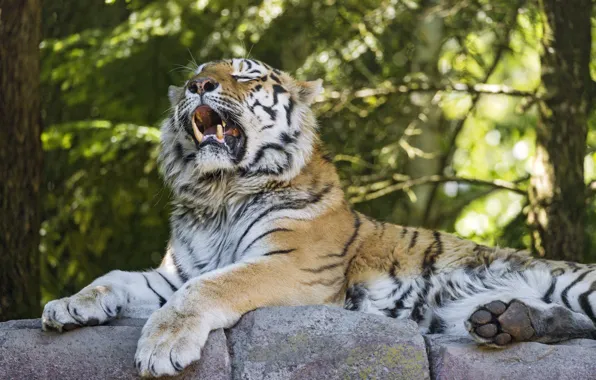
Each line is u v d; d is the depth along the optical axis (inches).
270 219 339.0
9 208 439.5
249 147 349.4
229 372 273.7
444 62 735.1
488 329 274.5
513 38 711.7
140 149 628.4
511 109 877.8
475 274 344.2
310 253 332.5
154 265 657.6
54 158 655.8
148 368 264.1
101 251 653.3
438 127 741.3
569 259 502.3
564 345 282.2
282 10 612.1
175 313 279.9
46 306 280.2
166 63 663.1
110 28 671.8
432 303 344.2
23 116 443.2
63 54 646.5
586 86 515.5
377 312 341.4
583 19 514.6
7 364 271.4
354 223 352.8
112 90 656.4
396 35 658.8
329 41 639.8
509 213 861.2
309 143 364.2
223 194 349.1
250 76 358.0
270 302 308.8
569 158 506.9
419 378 273.1
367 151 673.0
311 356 273.7
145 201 652.7
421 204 740.0
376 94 592.7
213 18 648.4
